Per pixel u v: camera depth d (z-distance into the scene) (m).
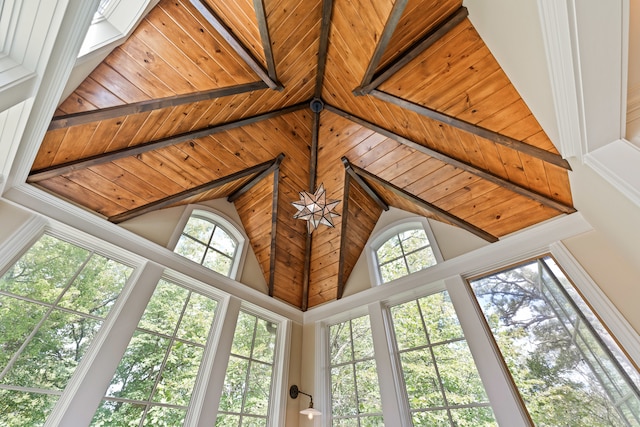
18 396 1.93
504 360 2.53
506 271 2.90
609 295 2.19
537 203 2.75
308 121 3.56
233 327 3.31
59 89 1.74
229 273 3.70
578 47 1.30
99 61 2.04
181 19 2.17
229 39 2.32
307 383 3.61
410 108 2.60
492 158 2.65
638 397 1.90
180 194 3.18
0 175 2.06
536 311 2.57
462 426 2.45
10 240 2.15
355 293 3.85
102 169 2.57
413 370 2.96
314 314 4.13
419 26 2.16
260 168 3.54
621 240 2.09
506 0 1.54
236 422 2.92
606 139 1.64
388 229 4.09
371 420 2.96
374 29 2.15
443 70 2.32
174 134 2.77
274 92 2.96
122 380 2.38
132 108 2.29
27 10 1.31
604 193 1.86
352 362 3.45
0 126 1.71
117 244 2.71
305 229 4.14
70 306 2.33
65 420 2.00
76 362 2.22
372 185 4.02
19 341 2.04
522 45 1.66
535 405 2.26
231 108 2.86
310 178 3.91
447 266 3.22
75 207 2.56
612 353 2.08
